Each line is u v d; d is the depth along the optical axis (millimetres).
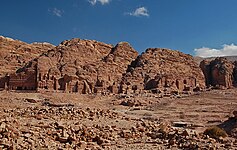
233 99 78688
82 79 97625
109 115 32500
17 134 19109
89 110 33188
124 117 33438
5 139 17594
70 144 19469
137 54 126000
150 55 118500
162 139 23328
